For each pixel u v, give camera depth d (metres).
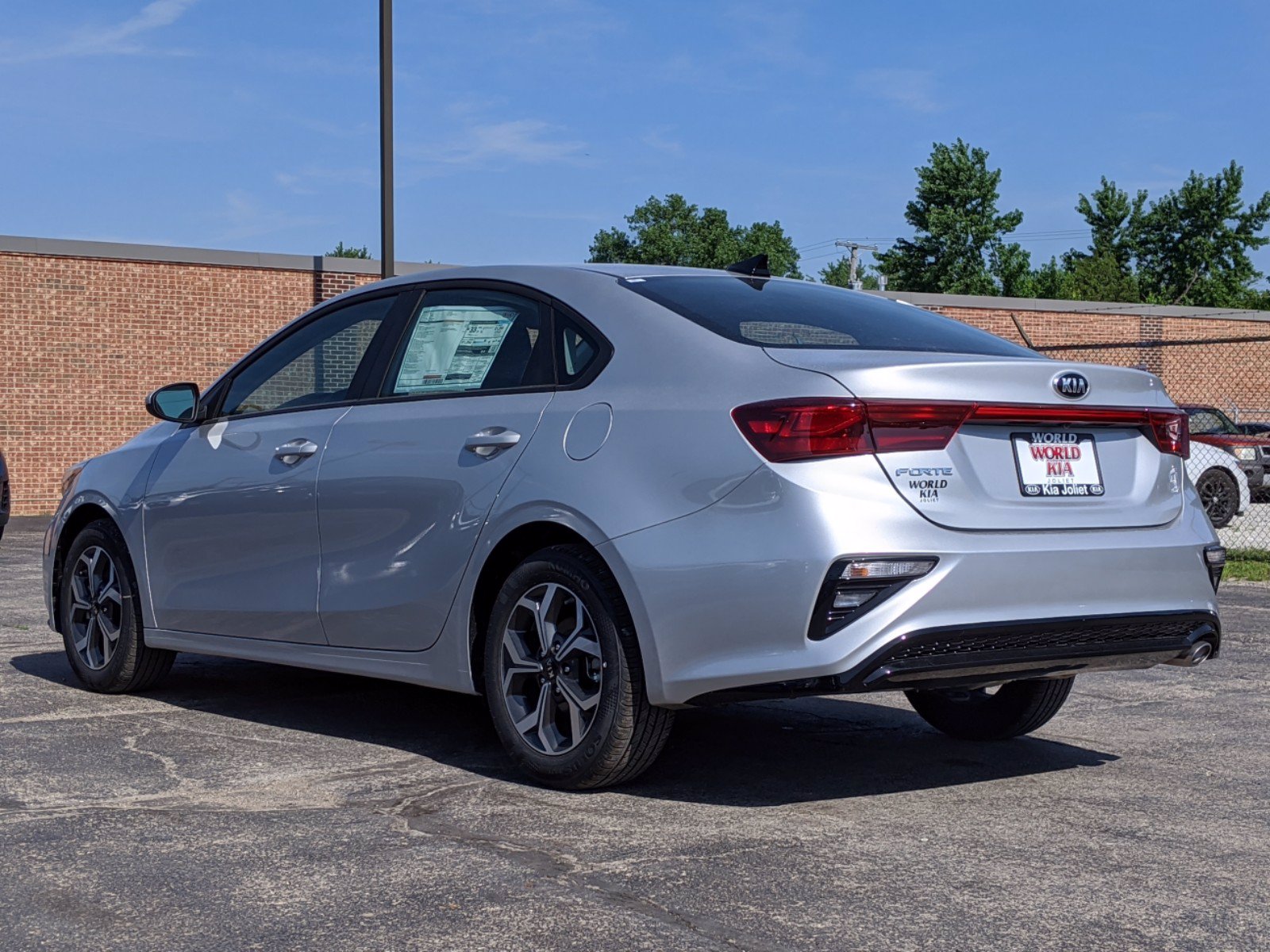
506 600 4.03
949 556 3.48
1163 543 3.87
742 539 3.51
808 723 5.07
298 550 4.71
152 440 5.55
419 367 4.56
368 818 3.66
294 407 4.95
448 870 3.20
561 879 3.14
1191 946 2.77
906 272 68.88
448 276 4.66
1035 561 3.60
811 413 3.48
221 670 6.16
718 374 3.73
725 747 4.62
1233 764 4.46
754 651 3.51
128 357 20.38
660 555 3.63
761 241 99.88
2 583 9.79
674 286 4.23
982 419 3.62
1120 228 73.25
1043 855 3.38
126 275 20.33
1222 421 20.12
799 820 3.68
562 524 3.86
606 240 97.19
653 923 2.86
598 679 3.86
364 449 4.52
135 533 5.36
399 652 4.39
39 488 19.89
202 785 4.02
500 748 4.55
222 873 3.18
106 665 5.48
